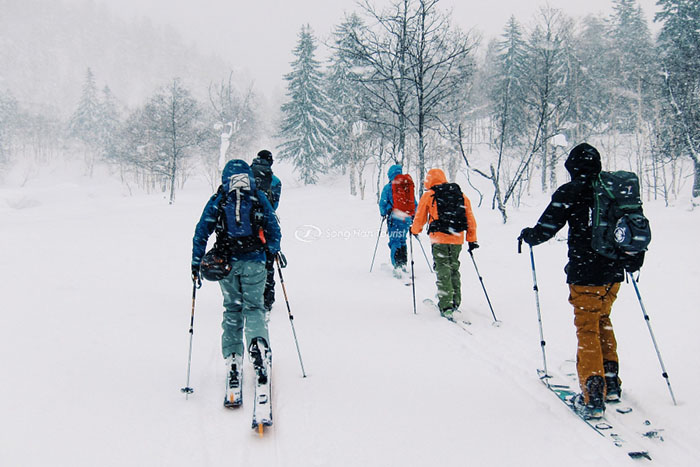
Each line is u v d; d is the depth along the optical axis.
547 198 26.38
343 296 6.37
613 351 3.18
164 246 10.04
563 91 29.95
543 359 3.73
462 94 24.67
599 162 3.07
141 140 46.31
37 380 3.05
